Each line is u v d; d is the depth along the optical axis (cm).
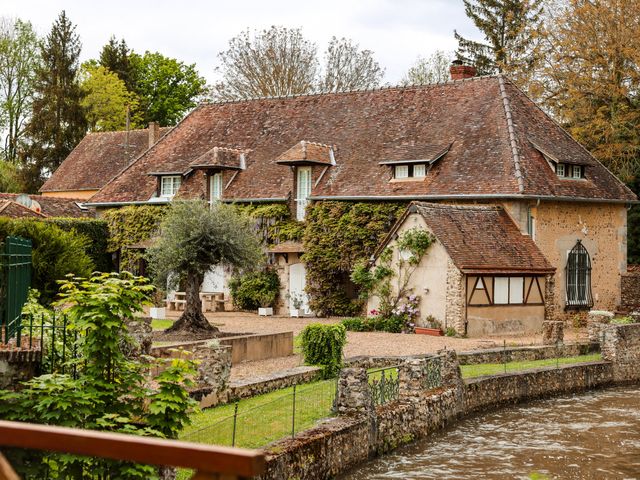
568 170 3497
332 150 3794
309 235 3597
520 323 3100
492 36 5834
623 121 4156
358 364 2241
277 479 1255
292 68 5647
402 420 1722
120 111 6894
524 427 1920
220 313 3706
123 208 4081
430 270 3014
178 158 4122
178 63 7544
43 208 4481
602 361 2580
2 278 1085
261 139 4056
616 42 4097
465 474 1509
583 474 1525
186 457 370
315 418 1562
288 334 2453
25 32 6462
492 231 3153
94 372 963
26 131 6347
